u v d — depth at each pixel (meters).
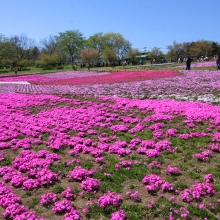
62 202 6.26
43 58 90.56
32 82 37.59
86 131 11.57
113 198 6.39
